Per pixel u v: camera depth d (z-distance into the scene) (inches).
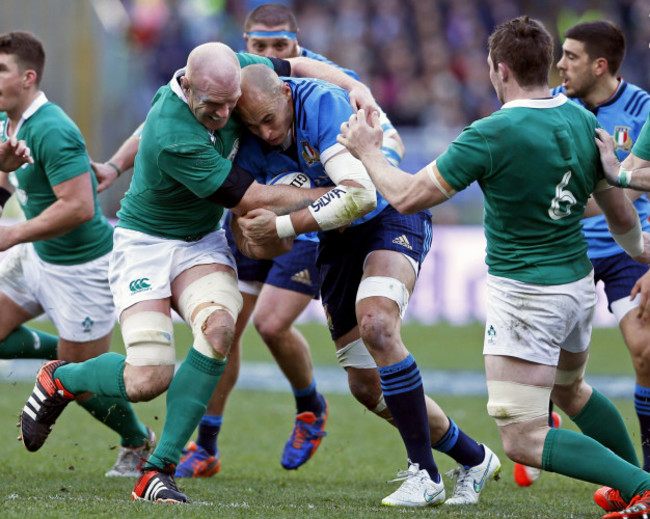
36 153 755.4
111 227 823.7
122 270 663.1
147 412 1199.6
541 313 591.2
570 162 583.2
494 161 575.8
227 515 561.0
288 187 630.5
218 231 689.6
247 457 932.0
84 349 813.9
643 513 562.3
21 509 564.7
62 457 882.1
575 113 597.3
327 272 711.1
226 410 1214.3
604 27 790.5
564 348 631.8
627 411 1185.4
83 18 2161.7
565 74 802.8
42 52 764.6
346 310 710.5
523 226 591.2
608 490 656.4
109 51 2206.0
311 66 701.3
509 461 917.2
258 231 623.8
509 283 596.4
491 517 604.1
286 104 625.6
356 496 713.0
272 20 902.4
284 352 858.1
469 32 2593.5
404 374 647.8
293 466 858.8
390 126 752.3
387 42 2559.1
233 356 832.9
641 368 734.5
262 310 861.2
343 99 645.9
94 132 2180.1
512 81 593.9
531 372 594.2
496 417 602.2
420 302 2037.4
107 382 632.4
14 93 752.3
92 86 2176.4
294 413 1197.7
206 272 660.1
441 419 689.6
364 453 944.3
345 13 2588.6
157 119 620.4
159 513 554.6
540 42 586.6
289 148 647.8
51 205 761.0
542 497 737.6
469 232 2007.9
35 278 799.7
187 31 2516.0
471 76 2546.8
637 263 761.6
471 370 1515.7
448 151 583.5
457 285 2011.6
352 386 729.0
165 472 623.8
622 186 591.5
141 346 632.4
